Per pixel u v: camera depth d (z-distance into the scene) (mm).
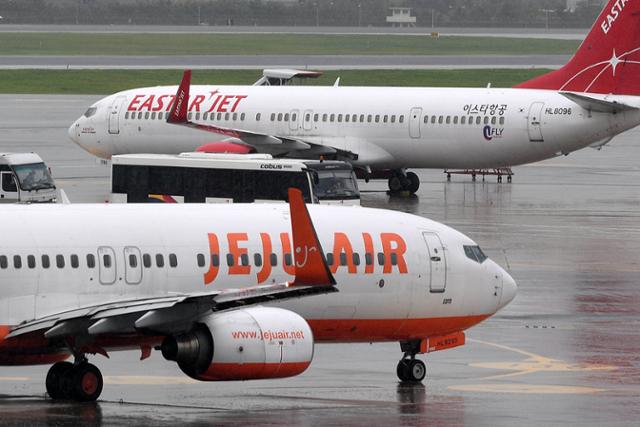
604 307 146125
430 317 113000
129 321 95812
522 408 99688
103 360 117562
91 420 91688
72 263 101375
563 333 132625
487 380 111438
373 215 113312
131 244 103438
